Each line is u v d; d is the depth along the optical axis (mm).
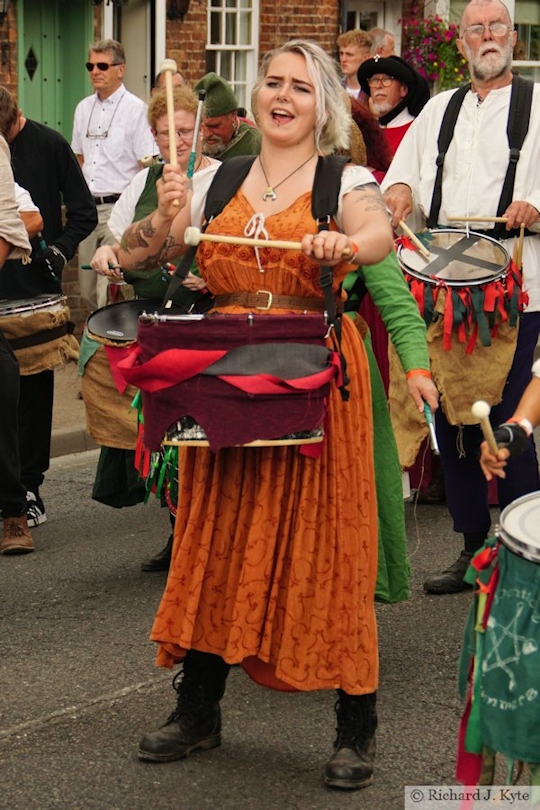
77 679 6477
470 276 7480
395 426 7930
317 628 5121
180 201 5172
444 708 6184
